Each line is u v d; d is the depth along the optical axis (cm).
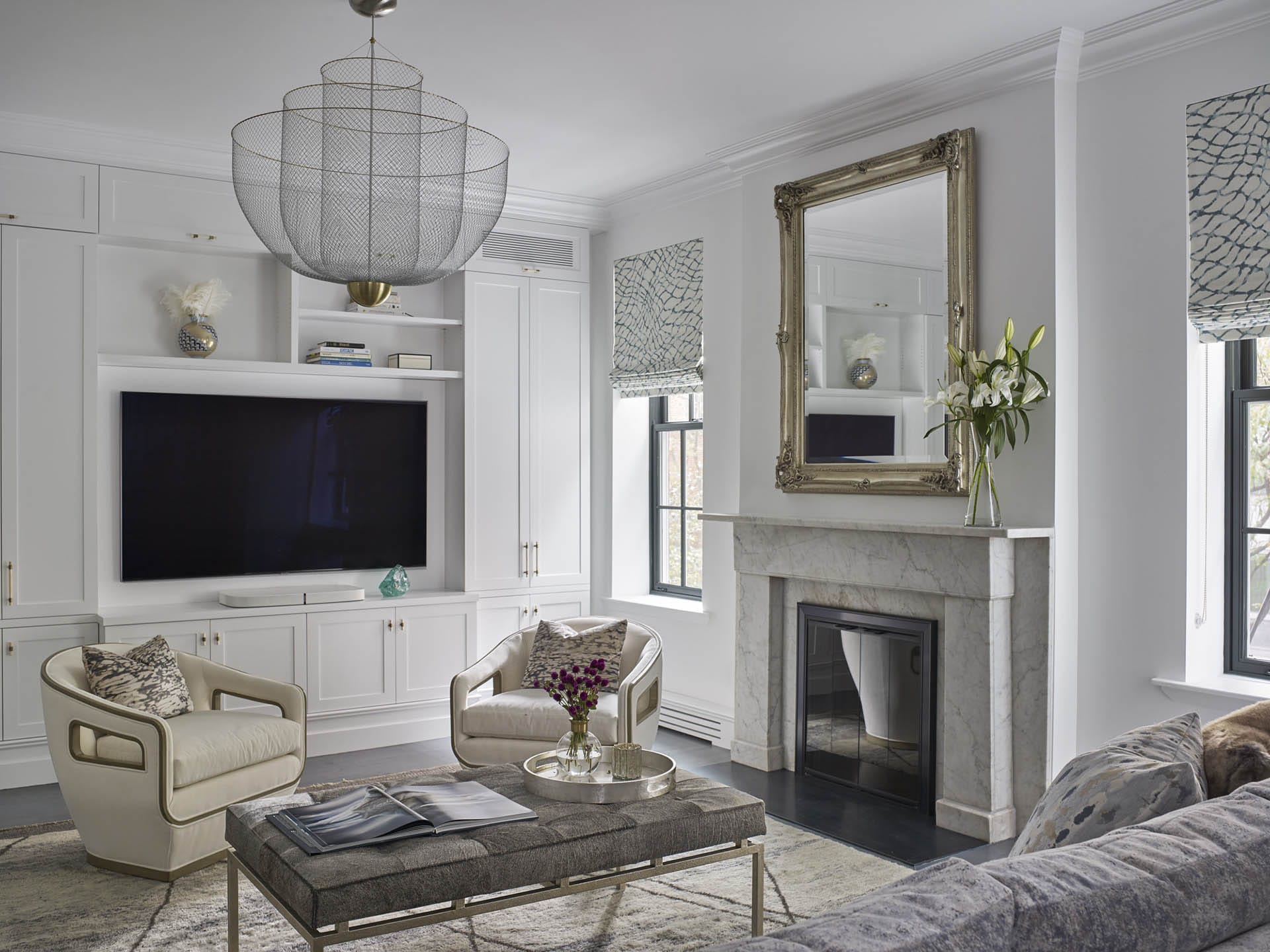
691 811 283
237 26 363
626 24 363
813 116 460
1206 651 366
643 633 465
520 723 418
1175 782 186
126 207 489
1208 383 366
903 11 354
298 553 554
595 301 638
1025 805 387
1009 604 391
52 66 401
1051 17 360
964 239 406
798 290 474
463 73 409
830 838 393
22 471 466
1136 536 371
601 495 634
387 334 592
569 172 554
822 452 463
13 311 464
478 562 592
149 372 517
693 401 607
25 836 392
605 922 317
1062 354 382
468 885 246
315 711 521
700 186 556
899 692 433
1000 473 399
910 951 118
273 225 296
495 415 598
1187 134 357
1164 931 135
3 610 462
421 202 275
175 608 505
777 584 494
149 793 340
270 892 251
